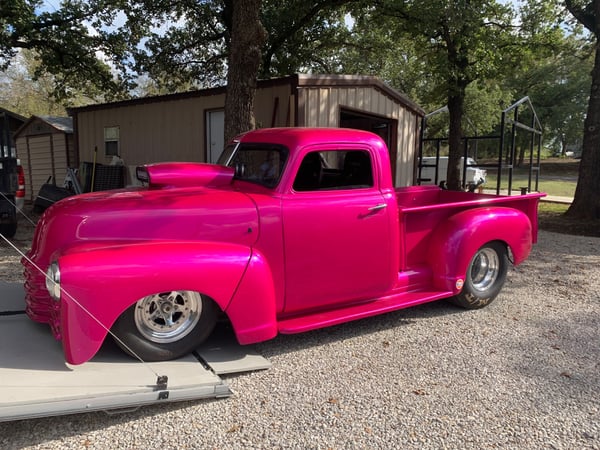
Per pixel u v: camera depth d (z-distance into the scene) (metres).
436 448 2.61
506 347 3.98
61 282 2.76
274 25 15.03
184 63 17.50
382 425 2.81
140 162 12.42
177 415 2.87
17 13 12.34
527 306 5.10
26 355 3.04
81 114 13.91
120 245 3.10
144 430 2.71
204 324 3.32
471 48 15.47
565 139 50.03
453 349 3.93
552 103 44.78
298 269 3.69
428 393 3.20
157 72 17.30
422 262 4.70
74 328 2.80
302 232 3.66
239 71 7.21
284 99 9.42
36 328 3.47
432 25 13.48
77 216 3.19
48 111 41.75
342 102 10.02
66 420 2.79
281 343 4.00
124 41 15.68
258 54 7.19
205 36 16.56
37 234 3.49
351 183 3.99
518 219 4.99
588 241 9.21
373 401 3.08
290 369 3.51
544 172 39.12
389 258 4.16
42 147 16.08
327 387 3.25
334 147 3.84
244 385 3.25
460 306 4.96
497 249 5.00
